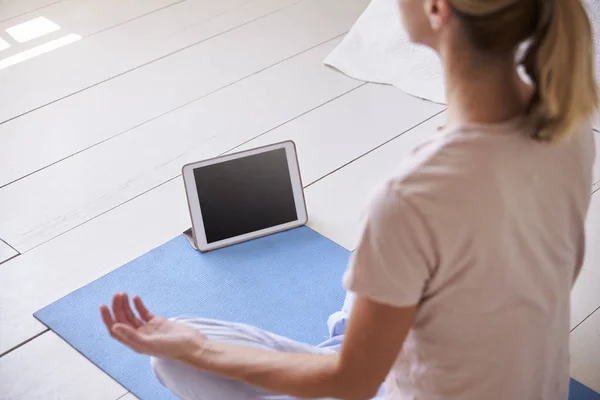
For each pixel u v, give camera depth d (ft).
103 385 4.87
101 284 5.58
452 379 2.97
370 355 2.81
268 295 5.43
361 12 9.02
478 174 2.56
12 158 6.94
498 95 2.59
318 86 7.79
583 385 4.74
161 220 6.17
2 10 9.29
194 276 5.60
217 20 8.96
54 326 5.28
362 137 7.06
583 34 2.40
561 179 2.72
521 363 2.96
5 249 5.95
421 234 2.58
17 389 4.86
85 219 6.23
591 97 2.55
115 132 7.22
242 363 3.22
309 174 6.61
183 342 3.35
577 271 3.24
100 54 8.41
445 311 2.81
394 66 7.77
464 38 2.53
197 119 7.36
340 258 5.71
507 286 2.76
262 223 5.89
